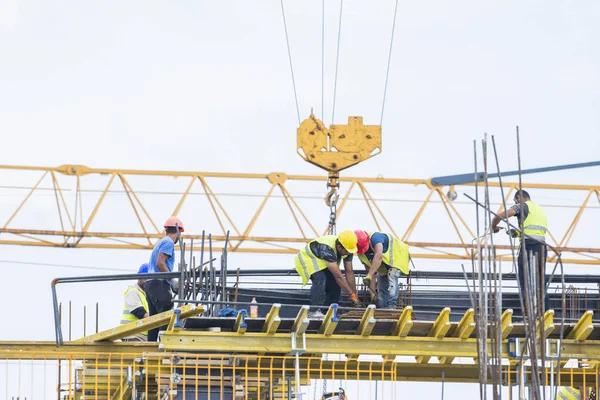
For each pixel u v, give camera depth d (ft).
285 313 154.10
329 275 135.85
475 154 107.96
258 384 122.21
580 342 125.80
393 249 137.08
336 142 224.74
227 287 152.46
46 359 129.08
